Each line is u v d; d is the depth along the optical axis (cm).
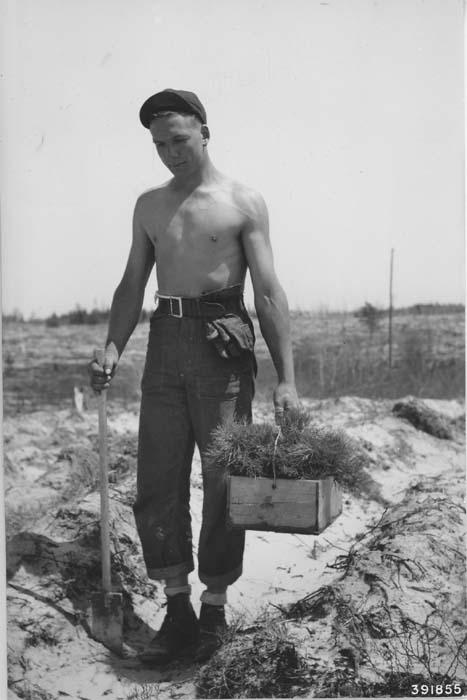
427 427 673
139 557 437
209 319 379
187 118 376
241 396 382
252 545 471
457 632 365
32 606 391
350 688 340
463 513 459
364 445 602
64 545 429
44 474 573
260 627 380
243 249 387
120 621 384
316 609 384
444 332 822
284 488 344
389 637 359
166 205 389
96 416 727
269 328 385
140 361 814
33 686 355
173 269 384
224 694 347
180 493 387
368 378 803
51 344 834
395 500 527
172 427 382
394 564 395
